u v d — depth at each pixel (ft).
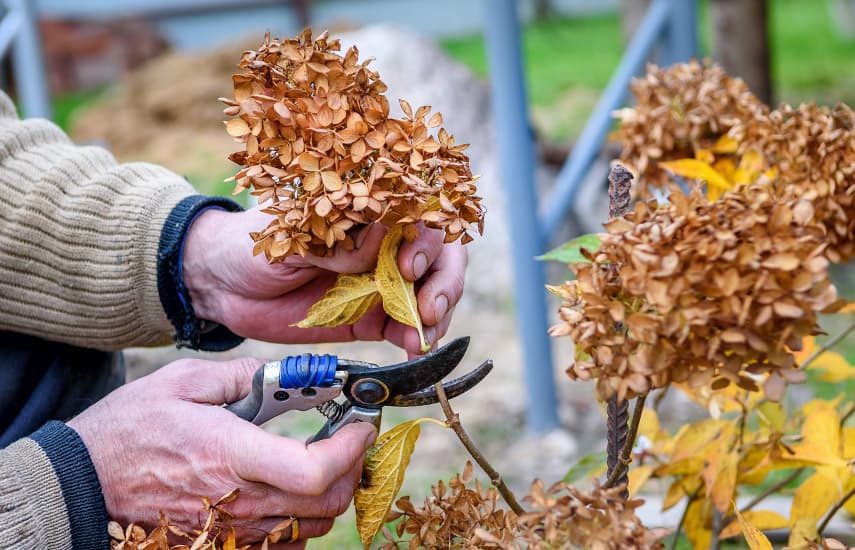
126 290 4.11
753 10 14.51
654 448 4.37
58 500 3.27
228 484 3.25
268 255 2.99
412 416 9.48
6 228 4.04
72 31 33.99
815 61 33.37
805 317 2.46
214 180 19.77
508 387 10.69
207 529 3.06
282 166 2.99
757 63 14.71
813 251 2.44
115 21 34.55
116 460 3.39
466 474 3.22
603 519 2.69
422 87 16.60
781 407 4.23
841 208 3.47
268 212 2.93
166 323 4.23
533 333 9.53
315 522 3.38
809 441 3.94
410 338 3.53
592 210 14.64
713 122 4.41
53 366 4.34
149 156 21.91
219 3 35.83
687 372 2.59
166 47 35.24
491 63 9.31
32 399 4.25
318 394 3.20
